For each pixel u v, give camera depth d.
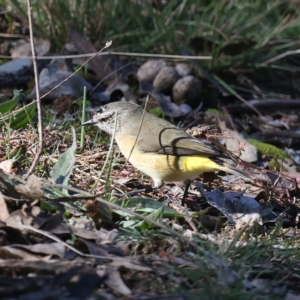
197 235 7.24
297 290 6.71
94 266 6.41
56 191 7.80
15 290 5.75
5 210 7.11
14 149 9.19
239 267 6.73
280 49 16.50
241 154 11.34
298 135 13.70
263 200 9.64
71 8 15.16
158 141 9.30
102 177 9.24
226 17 16.36
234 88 15.45
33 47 8.25
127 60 15.06
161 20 15.28
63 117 12.39
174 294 6.05
